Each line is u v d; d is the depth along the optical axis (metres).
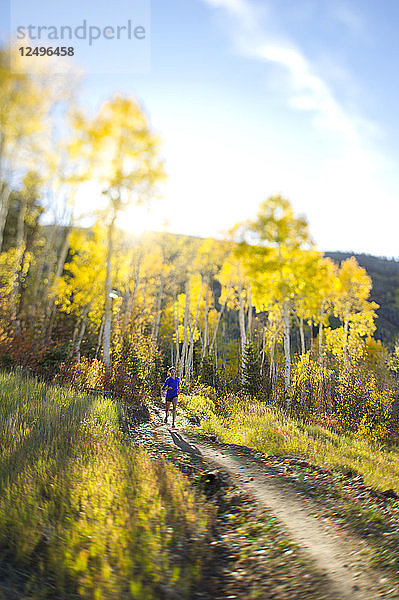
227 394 23.50
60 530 3.88
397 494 7.21
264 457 9.48
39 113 10.41
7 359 12.65
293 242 22.02
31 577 3.23
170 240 29.64
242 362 24.25
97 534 3.88
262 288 21.92
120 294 22.88
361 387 20.91
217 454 9.42
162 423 12.67
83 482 5.04
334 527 5.19
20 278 14.22
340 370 23.16
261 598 3.37
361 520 5.45
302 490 6.89
